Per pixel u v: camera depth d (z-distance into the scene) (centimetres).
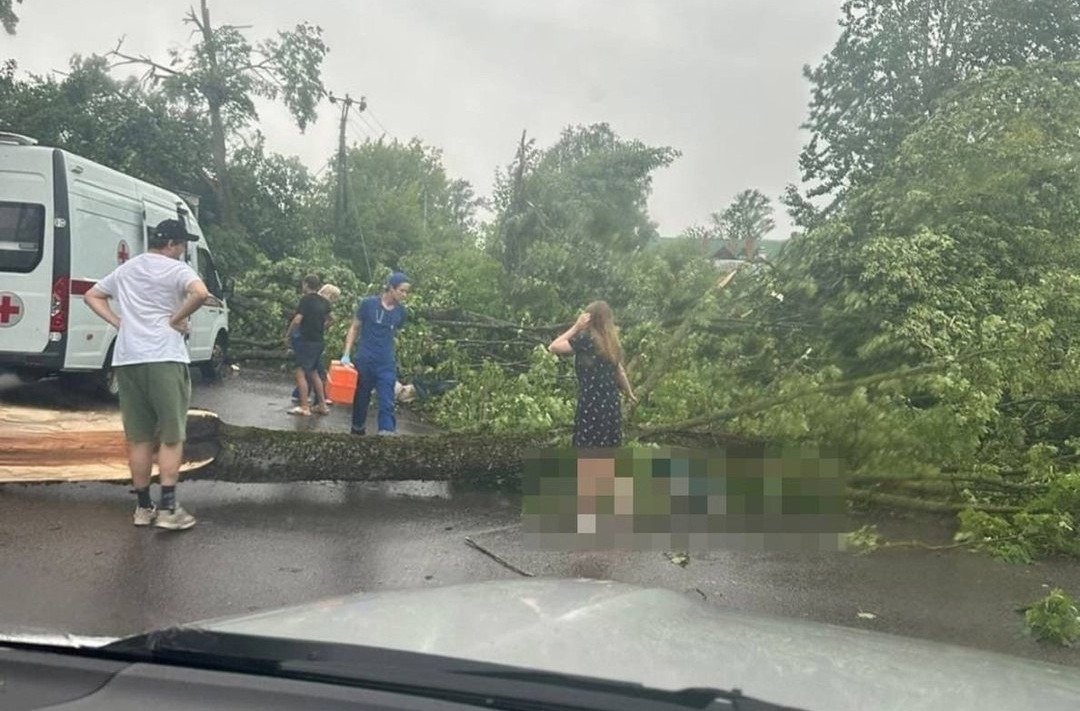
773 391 841
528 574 586
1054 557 698
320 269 1658
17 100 2053
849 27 2344
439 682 178
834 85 2362
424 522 688
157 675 185
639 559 635
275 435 718
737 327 998
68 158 942
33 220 926
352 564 579
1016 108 1091
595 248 1429
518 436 762
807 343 957
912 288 904
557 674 182
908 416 745
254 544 603
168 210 1194
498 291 1451
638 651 204
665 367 946
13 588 492
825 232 1015
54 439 669
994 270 973
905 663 232
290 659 189
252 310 1605
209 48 2503
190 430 690
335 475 726
